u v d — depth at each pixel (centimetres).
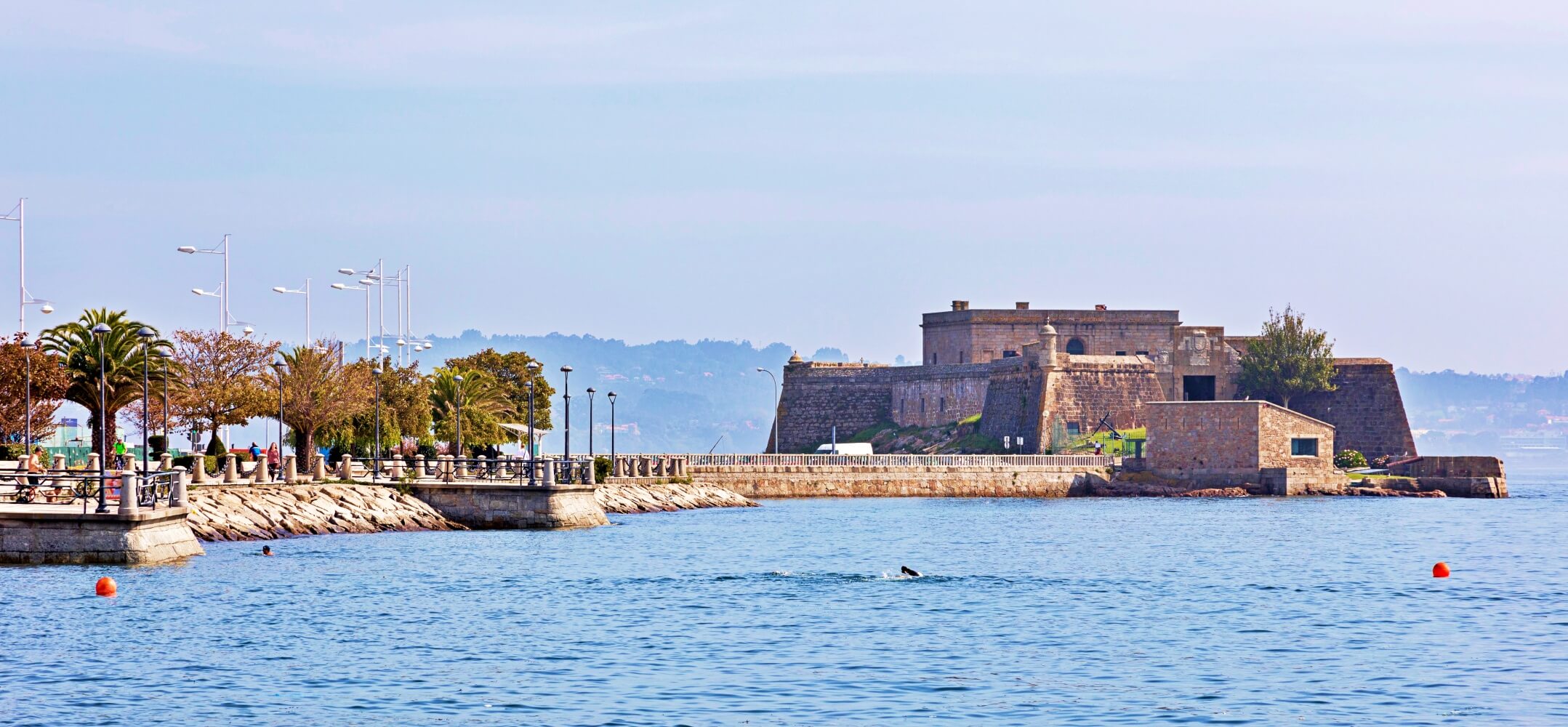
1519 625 16050
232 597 16912
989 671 13350
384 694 12294
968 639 14975
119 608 15812
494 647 14375
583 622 15912
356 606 16750
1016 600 17950
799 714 11712
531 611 16675
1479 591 19175
